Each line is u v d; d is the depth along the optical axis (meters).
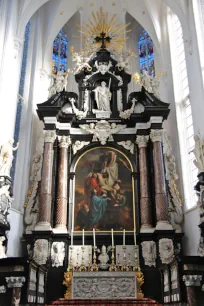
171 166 13.88
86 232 12.61
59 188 13.06
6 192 11.09
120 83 15.05
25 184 13.55
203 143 11.46
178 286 8.18
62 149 13.70
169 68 16.09
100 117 14.40
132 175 13.60
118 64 15.14
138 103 14.63
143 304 7.93
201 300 7.60
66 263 11.98
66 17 17.98
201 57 12.57
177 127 14.59
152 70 18.08
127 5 18.08
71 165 13.75
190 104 13.56
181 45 15.76
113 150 14.09
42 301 10.10
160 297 11.36
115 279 10.95
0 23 12.89
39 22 17.08
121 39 17.16
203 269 7.84
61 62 18.78
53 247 12.04
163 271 10.85
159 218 12.39
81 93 14.84
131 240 12.52
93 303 8.04
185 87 14.98
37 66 16.42
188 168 13.88
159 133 13.64
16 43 13.66
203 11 13.16
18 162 13.87
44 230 11.98
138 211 13.02
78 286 10.88
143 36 19.30
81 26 18.20
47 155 13.30
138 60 18.95
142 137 13.91
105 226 12.77
